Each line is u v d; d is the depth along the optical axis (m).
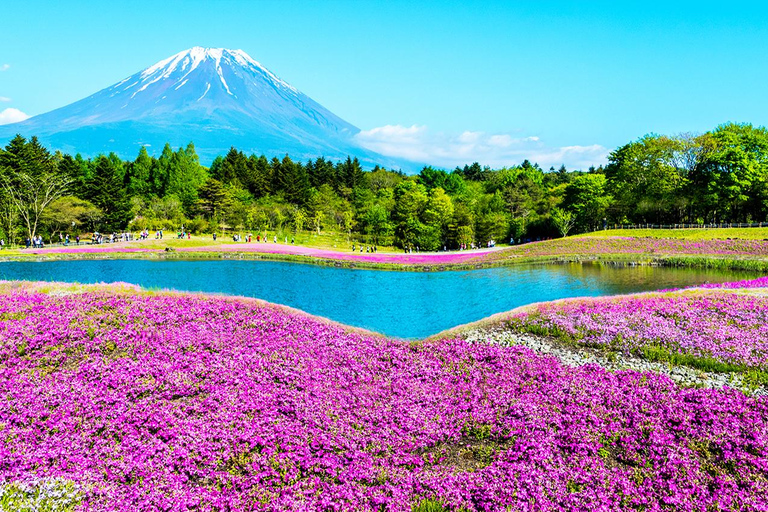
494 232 118.06
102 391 13.85
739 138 91.81
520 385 15.90
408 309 37.62
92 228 103.25
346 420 13.52
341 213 132.00
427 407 14.57
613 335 20.58
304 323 22.02
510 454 11.96
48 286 25.97
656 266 60.50
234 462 11.41
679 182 94.44
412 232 114.19
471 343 20.36
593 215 114.56
